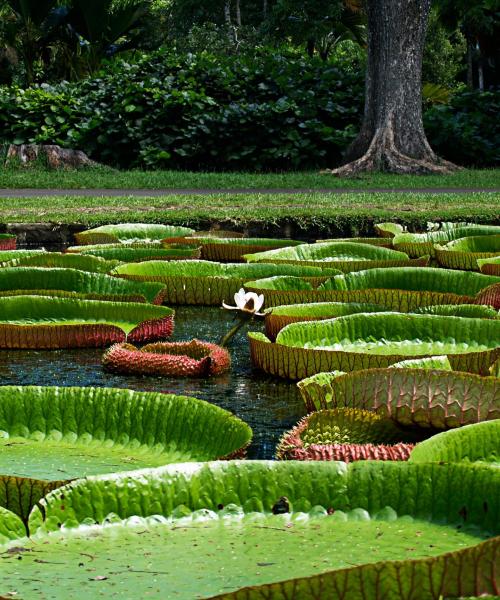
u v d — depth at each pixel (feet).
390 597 4.03
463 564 4.05
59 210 31.17
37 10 87.56
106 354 12.00
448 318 12.37
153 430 7.99
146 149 62.39
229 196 38.17
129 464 7.42
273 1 131.13
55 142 64.49
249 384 11.18
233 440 7.42
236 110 63.21
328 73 68.64
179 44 116.67
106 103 66.33
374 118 59.21
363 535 5.23
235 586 4.53
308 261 18.95
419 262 18.63
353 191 45.88
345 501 5.62
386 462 5.74
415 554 4.93
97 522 5.42
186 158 63.57
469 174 56.08
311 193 42.45
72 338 13.26
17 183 49.24
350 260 20.16
